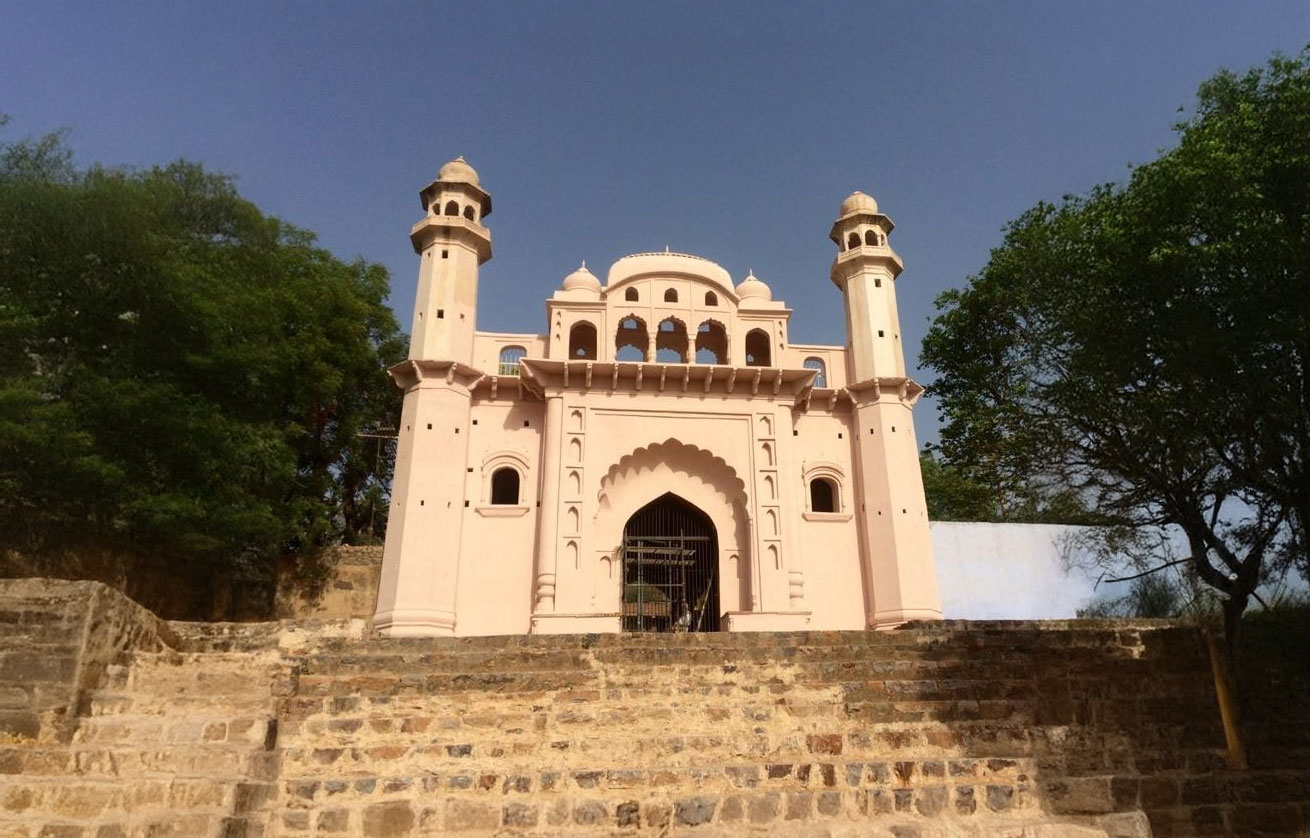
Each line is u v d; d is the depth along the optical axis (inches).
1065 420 443.8
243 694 359.6
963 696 390.0
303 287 823.1
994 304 774.5
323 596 770.2
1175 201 382.6
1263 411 360.5
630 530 714.2
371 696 361.4
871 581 689.0
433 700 366.0
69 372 556.1
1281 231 353.4
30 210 537.3
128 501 573.0
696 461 724.7
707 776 322.7
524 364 698.2
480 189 775.1
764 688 388.2
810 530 713.0
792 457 719.7
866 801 312.2
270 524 677.3
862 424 736.3
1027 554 733.9
